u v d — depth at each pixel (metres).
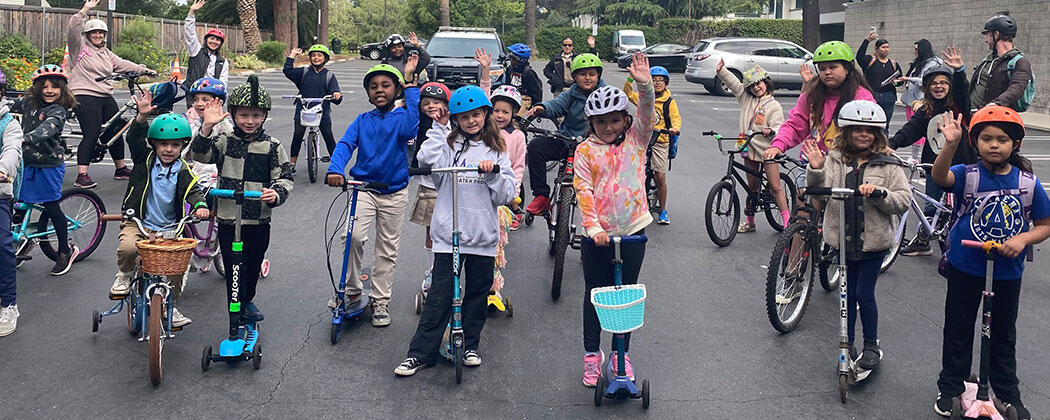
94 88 10.70
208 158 5.57
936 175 4.71
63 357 5.62
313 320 6.35
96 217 7.97
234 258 5.36
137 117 5.86
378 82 6.03
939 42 28.33
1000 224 4.59
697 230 9.27
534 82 11.45
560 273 6.82
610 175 4.99
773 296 5.99
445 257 5.38
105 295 6.91
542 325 6.33
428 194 6.42
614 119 4.92
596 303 4.73
